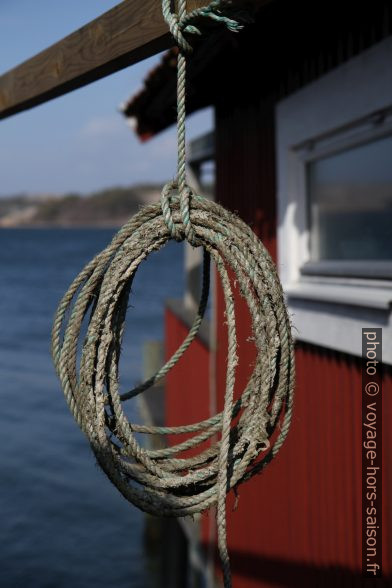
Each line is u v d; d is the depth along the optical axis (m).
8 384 26.12
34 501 15.42
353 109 4.16
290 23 4.60
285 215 5.17
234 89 6.39
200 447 7.51
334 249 4.68
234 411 2.43
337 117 4.36
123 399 2.57
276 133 5.34
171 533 12.22
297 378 5.09
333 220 4.69
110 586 12.26
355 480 4.22
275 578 5.57
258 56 5.42
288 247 5.13
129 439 2.32
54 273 81.75
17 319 44.56
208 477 2.35
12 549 13.41
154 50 2.57
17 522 14.45
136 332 38.94
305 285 4.93
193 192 2.33
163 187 2.35
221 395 6.78
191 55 2.35
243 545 6.30
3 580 12.37
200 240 2.32
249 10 2.40
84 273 2.34
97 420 2.27
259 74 5.73
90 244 149.00
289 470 5.23
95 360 2.30
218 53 5.27
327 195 4.77
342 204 4.56
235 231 2.30
